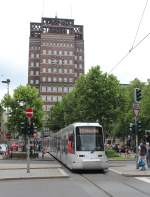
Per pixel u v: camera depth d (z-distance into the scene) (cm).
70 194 1756
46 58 15875
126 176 2753
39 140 9962
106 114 6016
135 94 3284
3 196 1697
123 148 8100
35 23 16638
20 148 7825
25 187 2084
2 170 3234
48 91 15675
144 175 2745
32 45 16362
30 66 16212
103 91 6016
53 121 10125
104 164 3144
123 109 6156
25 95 5941
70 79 15862
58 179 2578
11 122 5884
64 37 16038
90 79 6088
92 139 3189
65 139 3822
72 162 3169
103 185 2169
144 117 7606
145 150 3194
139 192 1822
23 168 3434
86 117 6047
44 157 6059
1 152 7081
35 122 5934
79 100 6112
